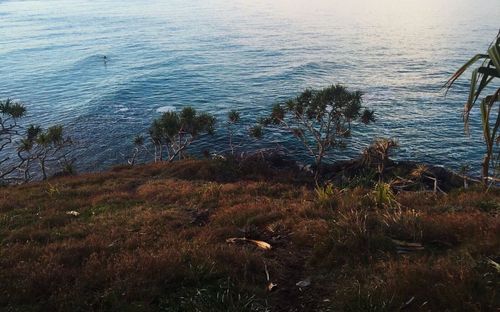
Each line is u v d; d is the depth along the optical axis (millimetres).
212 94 82312
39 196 20234
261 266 7801
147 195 18875
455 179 29828
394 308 5652
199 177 26844
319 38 156625
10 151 54094
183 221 12742
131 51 139375
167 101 77500
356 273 7059
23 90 91188
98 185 23641
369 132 55000
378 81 88750
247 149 49875
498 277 6137
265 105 72812
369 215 9930
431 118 60781
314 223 10031
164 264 7547
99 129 61406
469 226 8648
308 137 51844
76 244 9781
